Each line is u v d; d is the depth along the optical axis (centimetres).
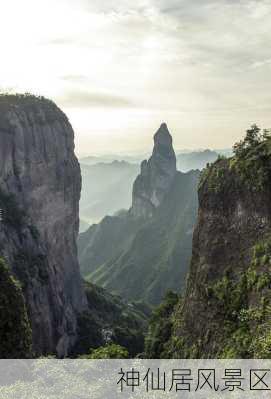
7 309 5300
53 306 10038
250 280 4512
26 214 10775
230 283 4881
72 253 13938
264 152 5084
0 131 10944
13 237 9688
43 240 11806
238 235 5119
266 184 4828
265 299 4103
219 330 4662
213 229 5578
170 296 7388
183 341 5425
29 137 11862
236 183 5281
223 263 5212
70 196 13800
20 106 12244
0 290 5366
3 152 10819
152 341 6412
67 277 13112
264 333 3681
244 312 4272
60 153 13212
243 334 4094
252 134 5491
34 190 11631
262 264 4469
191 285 5828
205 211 5828
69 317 11244
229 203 5362
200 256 5744
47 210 12200
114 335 12231
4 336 5159
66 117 14375
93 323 12738
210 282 5291
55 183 12750
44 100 13762
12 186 10906
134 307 18000
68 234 13650
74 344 11262
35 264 9919
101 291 17138
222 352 4244
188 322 5541
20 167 11212
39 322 9031
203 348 4809
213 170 5881
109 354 5138
